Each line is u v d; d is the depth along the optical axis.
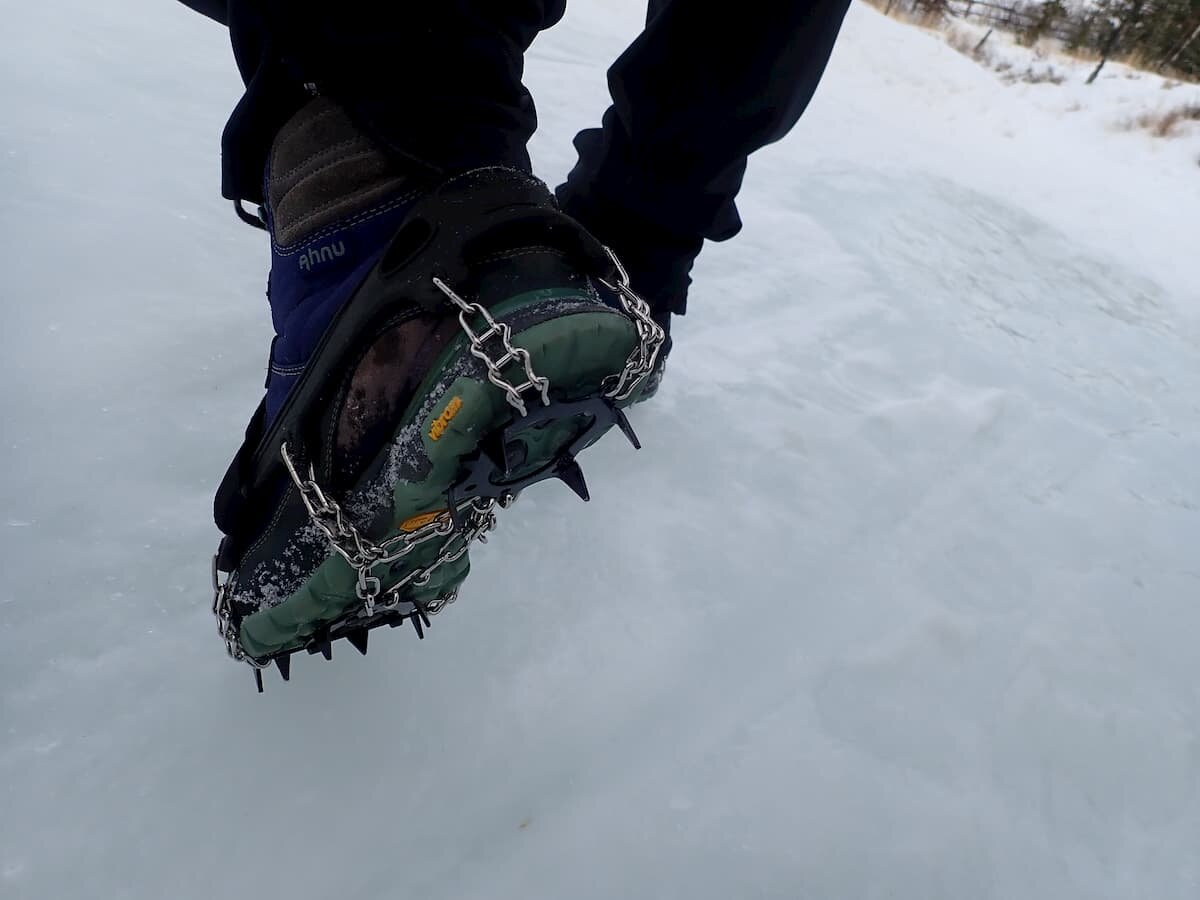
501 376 0.42
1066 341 1.84
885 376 1.37
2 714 0.58
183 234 1.07
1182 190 5.84
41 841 0.54
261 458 0.53
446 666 0.70
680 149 0.65
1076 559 1.10
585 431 0.49
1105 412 1.54
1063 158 5.78
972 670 0.89
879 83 6.31
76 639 0.63
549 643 0.76
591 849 0.64
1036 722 0.85
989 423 1.32
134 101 1.34
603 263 0.50
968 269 2.05
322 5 0.45
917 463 1.18
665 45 0.61
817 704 0.80
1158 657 0.97
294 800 0.59
